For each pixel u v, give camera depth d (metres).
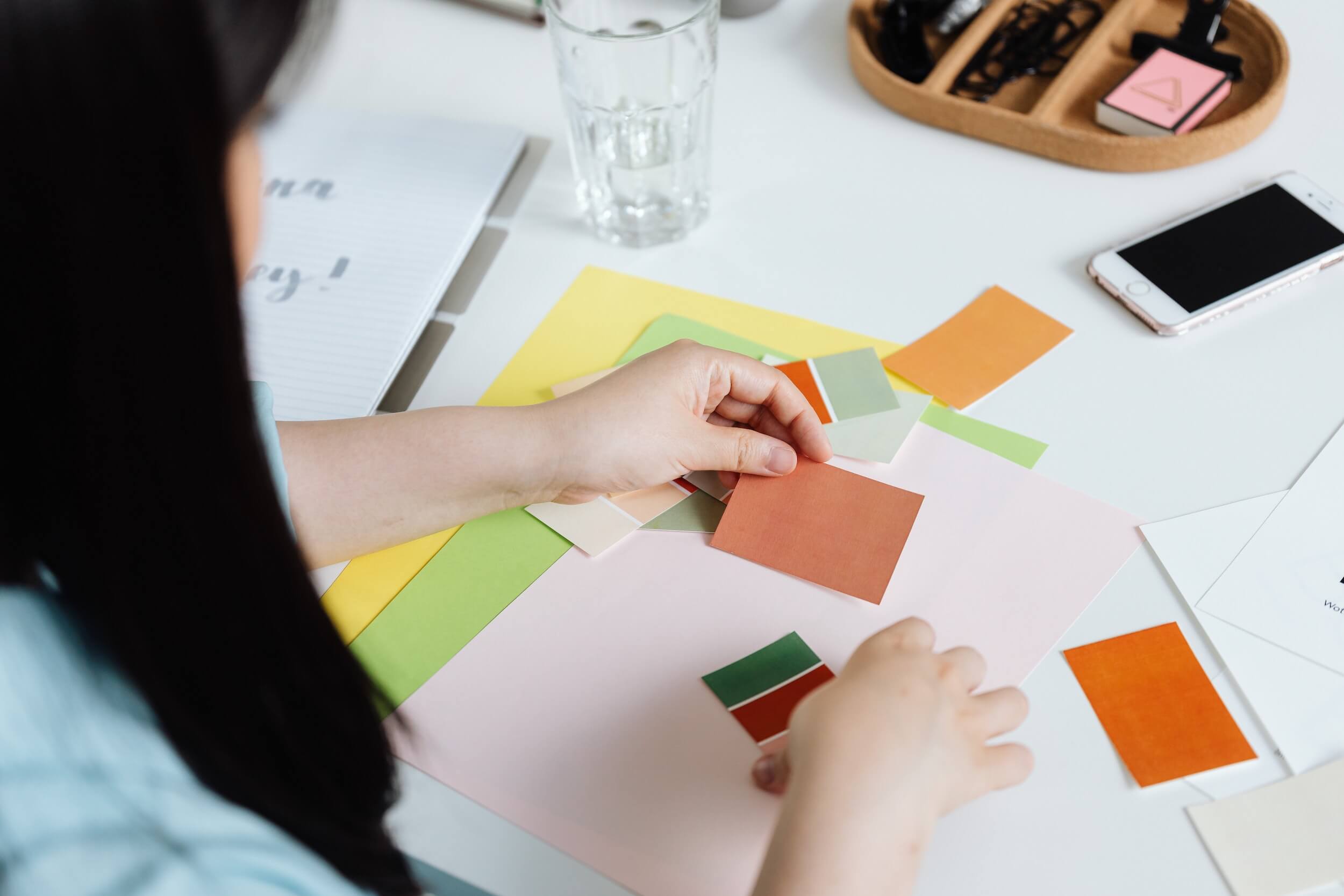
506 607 0.58
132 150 0.26
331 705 0.39
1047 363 0.67
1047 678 0.52
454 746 0.52
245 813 0.38
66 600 0.34
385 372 0.70
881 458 0.63
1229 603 0.54
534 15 0.95
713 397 0.64
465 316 0.75
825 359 0.69
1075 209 0.76
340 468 0.59
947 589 0.56
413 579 0.60
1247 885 0.45
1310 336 0.66
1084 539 0.58
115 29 0.25
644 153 0.75
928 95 0.81
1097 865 0.46
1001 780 0.46
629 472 0.60
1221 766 0.48
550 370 0.70
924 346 0.69
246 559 0.33
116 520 0.31
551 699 0.53
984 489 0.61
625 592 0.58
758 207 0.80
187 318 0.29
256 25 0.27
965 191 0.79
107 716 0.36
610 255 0.78
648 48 0.74
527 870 0.47
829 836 0.41
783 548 0.58
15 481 0.30
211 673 0.35
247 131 0.31
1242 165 0.77
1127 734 0.50
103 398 0.29
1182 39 0.84
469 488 0.60
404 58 0.94
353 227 0.79
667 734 0.51
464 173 0.83
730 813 0.48
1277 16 0.88
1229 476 0.60
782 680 0.53
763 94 0.88
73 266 0.27
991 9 0.86
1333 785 0.47
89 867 0.33
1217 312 0.67
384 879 0.45
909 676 0.46
